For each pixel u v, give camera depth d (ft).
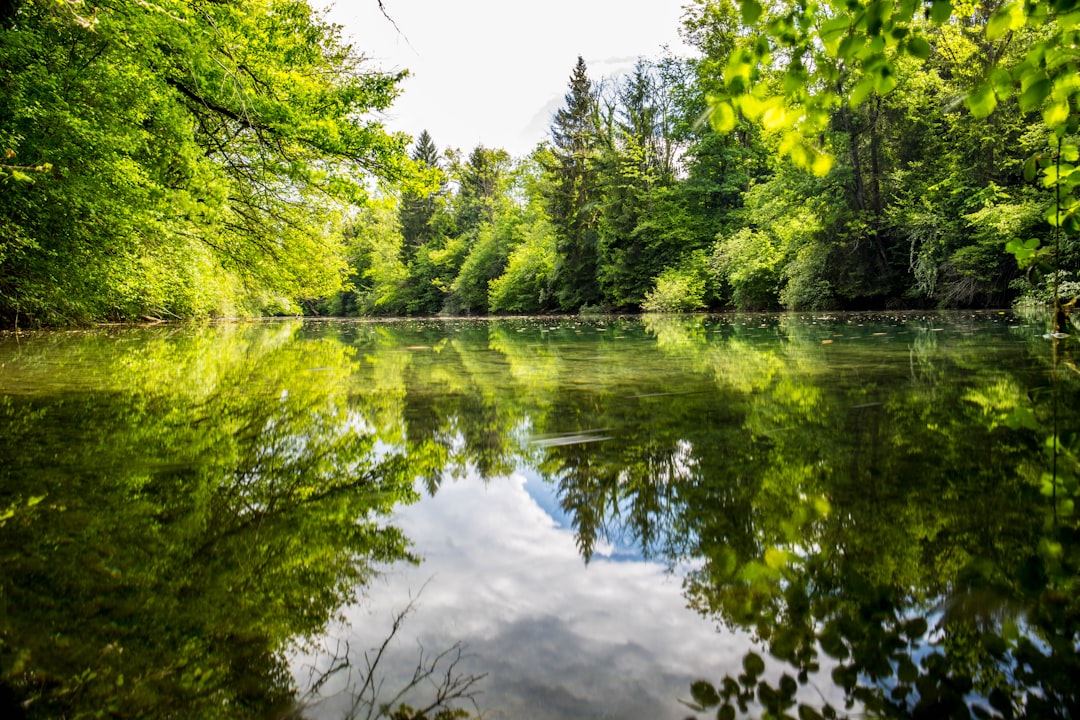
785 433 7.71
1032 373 12.07
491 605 3.58
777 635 3.13
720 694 2.63
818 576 3.75
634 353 20.65
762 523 4.69
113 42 20.79
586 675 2.83
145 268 29.19
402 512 5.39
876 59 5.44
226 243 36.29
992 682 2.66
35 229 23.18
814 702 2.56
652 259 83.41
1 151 18.43
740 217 77.25
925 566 3.82
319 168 30.32
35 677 2.86
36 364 18.85
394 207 32.22
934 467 5.93
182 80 25.53
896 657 2.87
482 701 2.61
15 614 3.45
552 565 4.13
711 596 3.57
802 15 5.36
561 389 12.67
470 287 126.41
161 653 3.09
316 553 4.44
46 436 8.50
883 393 10.41
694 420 8.85
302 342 32.09
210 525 5.04
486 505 5.52
